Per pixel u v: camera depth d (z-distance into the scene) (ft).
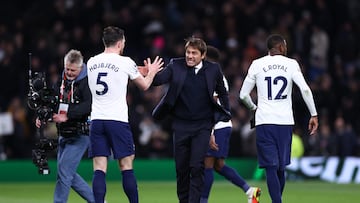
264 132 105.19
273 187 104.58
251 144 199.72
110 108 98.78
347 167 193.88
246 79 106.93
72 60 102.99
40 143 103.86
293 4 242.58
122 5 236.63
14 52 207.72
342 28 241.35
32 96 103.40
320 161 195.52
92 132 99.50
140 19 230.27
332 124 219.82
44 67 207.82
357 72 235.20
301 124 210.18
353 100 224.33
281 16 238.48
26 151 196.34
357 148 205.67
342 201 138.10
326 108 219.20
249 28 233.14
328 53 244.83
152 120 200.03
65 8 225.15
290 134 106.22
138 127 196.75
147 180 191.01
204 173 109.81
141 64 220.64
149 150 197.16
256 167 194.08
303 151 201.77
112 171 187.32
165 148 198.70
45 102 103.45
